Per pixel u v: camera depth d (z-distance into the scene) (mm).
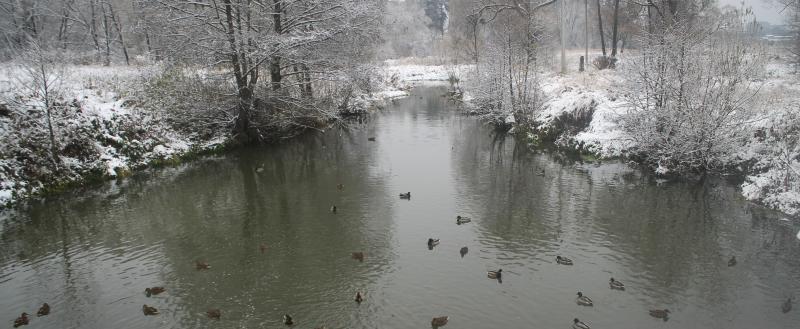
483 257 14586
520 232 16438
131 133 25188
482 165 25219
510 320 11359
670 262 14164
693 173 22547
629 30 48906
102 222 17984
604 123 27484
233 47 26672
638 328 11000
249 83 28344
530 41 36125
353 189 21344
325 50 29797
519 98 32438
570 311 11695
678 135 22109
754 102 21797
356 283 13180
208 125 29266
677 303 12023
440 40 95125
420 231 16578
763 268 13750
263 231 16828
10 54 32469
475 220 17531
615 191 20594
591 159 25781
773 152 20062
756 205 18516
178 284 13352
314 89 34188
